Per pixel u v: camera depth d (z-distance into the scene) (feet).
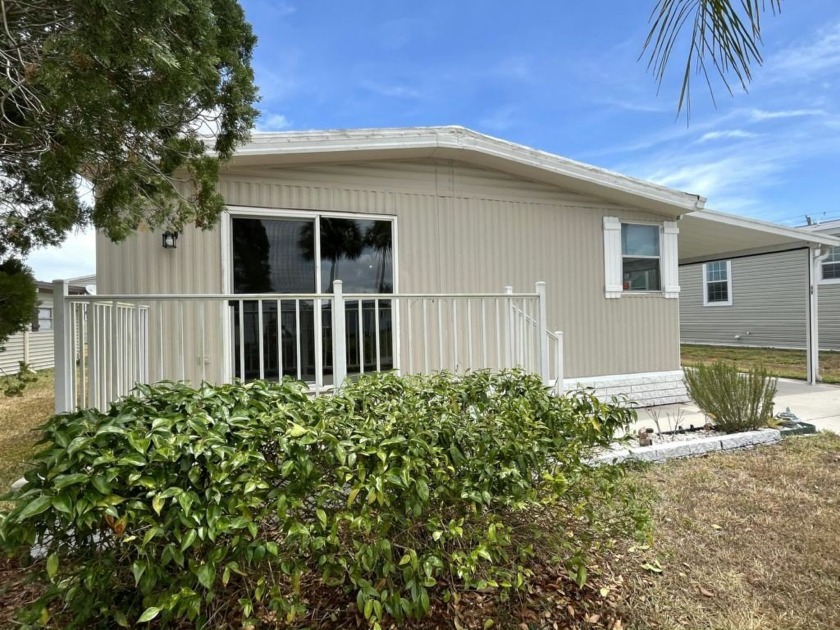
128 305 11.19
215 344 14.71
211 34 7.46
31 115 7.11
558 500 7.16
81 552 5.76
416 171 17.54
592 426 8.09
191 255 14.57
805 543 9.14
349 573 5.96
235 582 6.30
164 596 5.32
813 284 27.32
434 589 7.11
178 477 5.63
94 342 9.54
